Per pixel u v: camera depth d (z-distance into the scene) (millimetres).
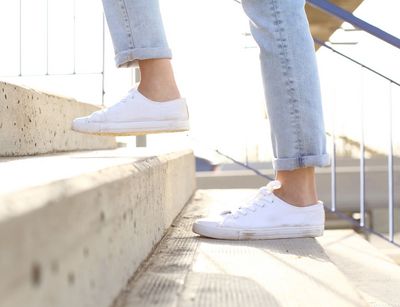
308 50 1095
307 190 1251
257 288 815
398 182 3656
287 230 1245
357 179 3951
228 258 1039
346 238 2555
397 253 3314
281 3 1073
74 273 498
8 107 1444
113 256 687
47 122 1752
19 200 407
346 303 747
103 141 2521
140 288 784
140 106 1195
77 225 513
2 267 337
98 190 604
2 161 1110
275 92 1110
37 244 398
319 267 968
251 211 1253
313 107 1113
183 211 1805
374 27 1536
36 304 393
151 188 1071
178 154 1785
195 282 839
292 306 727
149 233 1039
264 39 1098
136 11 1127
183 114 1209
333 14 1554
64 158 1226
